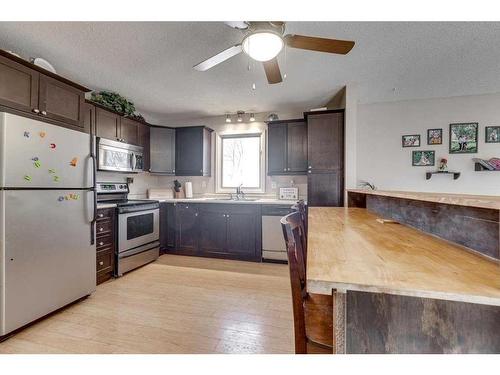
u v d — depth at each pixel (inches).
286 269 126.0
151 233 136.4
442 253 36.4
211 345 64.8
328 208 114.3
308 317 38.2
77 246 87.2
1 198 65.9
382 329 29.8
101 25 76.3
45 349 62.9
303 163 148.8
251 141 172.1
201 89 128.1
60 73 109.7
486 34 81.3
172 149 169.3
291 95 136.7
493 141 134.2
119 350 62.4
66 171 83.3
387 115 149.5
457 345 28.5
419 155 144.8
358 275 26.3
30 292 72.2
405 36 82.4
